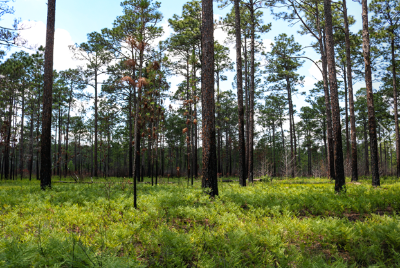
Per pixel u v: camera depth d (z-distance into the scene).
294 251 3.76
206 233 4.45
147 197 8.16
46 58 12.17
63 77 28.34
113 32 21.28
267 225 5.25
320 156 51.16
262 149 36.53
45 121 11.80
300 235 4.63
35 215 6.06
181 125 45.88
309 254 3.79
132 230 4.70
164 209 6.84
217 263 3.40
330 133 19.50
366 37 14.06
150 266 3.40
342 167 10.31
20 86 25.97
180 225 5.48
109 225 5.17
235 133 48.50
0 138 22.59
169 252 3.76
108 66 26.75
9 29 12.68
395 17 20.47
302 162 56.94
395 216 5.78
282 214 6.77
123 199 7.78
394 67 22.06
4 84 24.06
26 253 3.04
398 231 4.36
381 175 23.38
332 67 10.77
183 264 3.36
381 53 22.36
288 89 31.00
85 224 5.44
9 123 24.09
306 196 8.34
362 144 50.44
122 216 6.13
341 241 4.33
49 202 7.73
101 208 6.77
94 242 4.02
